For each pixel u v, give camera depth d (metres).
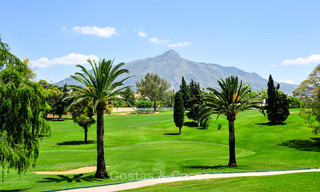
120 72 28.91
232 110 33.09
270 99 77.25
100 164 26.34
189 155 39.50
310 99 54.56
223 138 62.25
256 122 81.69
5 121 19.50
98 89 27.59
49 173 27.72
